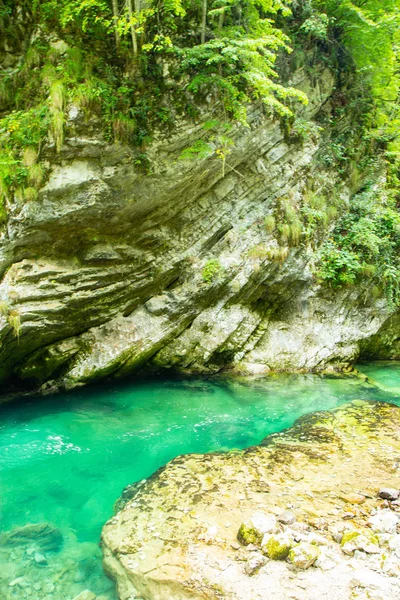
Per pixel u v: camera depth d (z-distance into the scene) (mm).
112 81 7457
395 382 10664
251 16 8664
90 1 6746
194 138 8281
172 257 9430
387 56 11852
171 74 7980
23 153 6898
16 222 7117
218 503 4758
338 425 7238
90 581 3982
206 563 3787
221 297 10164
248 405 8500
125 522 4496
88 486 5602
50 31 7301
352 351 11352
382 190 12789
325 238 11359
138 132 7652
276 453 6105
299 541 3986
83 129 7035
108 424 7535
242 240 10062
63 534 4652
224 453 6219
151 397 8844
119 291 8930
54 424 7484
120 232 8586
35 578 3992
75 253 8211
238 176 9898
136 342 9211
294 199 10695
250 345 10633
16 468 6020
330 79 11602
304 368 10727
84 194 7398
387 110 13281
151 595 3586
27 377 8812
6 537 4566
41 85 7188
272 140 9969
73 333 8852
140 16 6867
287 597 3381
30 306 7680
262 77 7926
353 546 3891
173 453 6516
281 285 10703
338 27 11469
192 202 9453
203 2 7875
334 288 11227
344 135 12242
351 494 4918
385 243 11719
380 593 3383
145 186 8055
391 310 11828
